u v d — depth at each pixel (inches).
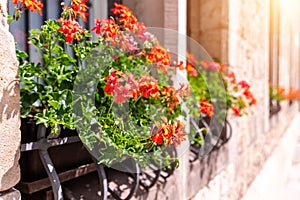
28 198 42.1
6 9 29.5
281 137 226.5
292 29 314.3
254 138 135.9
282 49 227.8
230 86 94.6
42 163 41.6
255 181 137.7
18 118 30.6
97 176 55.4
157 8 65.7
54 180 38.1
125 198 49.7
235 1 103.0
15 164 30.5
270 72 203.5
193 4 101.2
